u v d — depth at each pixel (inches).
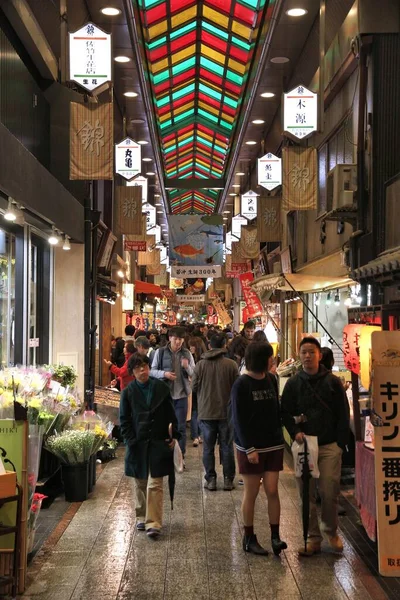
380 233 425.4
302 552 217.6
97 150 371.6
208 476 313.0
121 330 895.1
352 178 448.1
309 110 498.9
